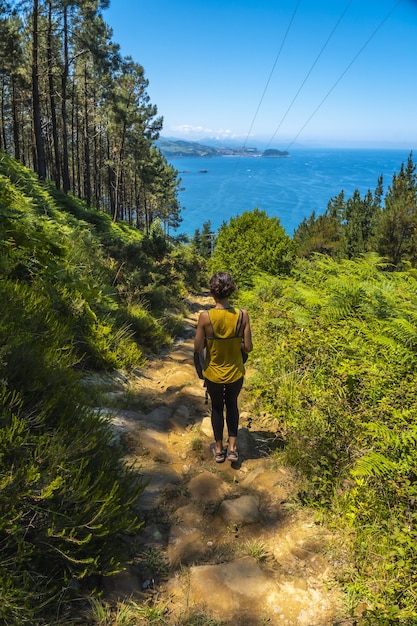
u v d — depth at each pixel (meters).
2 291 4.27
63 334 4.91
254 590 2.57
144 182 63.00
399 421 3.51
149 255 15.49
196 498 3.52
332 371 4.88
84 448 2.89
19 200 10.11
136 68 47.25
